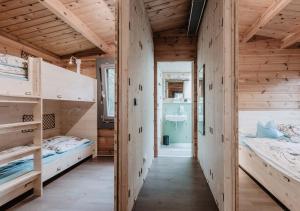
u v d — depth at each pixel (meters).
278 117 4.73
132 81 2.48
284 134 4.17
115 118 2.22
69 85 3.98
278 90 4.74
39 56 4.57
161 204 2.71
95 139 5.16
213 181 2.97
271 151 3.25
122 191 2.22
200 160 4.59
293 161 2.75
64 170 3.96
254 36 4.74
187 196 2.95
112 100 5.22
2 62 2.52
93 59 5.27
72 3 3.19
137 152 2.91
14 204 2.67
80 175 3.79
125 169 2.22
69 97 3.99
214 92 2.95
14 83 2.63
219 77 2.59
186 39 5.29
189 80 7.23
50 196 2.92
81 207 2.61
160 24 4.83
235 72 2.15
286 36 4.51
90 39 4.22
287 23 3.92
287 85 4.72
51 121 4.89
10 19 3.31
